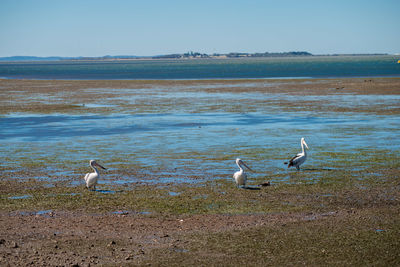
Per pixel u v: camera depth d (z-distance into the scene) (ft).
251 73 464.24
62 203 59.21
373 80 283.38
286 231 48.37
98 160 84.79
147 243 45.34
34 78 409.28
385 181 68.28
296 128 119.34
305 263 40.63
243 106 170.91
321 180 69.56
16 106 174.70
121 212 55.57
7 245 44.11
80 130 119.96
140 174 74.43
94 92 240.53
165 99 200.95
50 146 98.32
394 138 102.78
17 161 83.97
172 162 82.58
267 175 73.15
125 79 376.48
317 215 53.67
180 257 41.93
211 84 291.99
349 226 49.62
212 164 80.79
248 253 42.83
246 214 54.39
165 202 59.36
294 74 418.72
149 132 115.85
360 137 104.88
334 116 140.36
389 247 43.78
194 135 110.73
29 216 54.08
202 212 55.31
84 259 41.14
